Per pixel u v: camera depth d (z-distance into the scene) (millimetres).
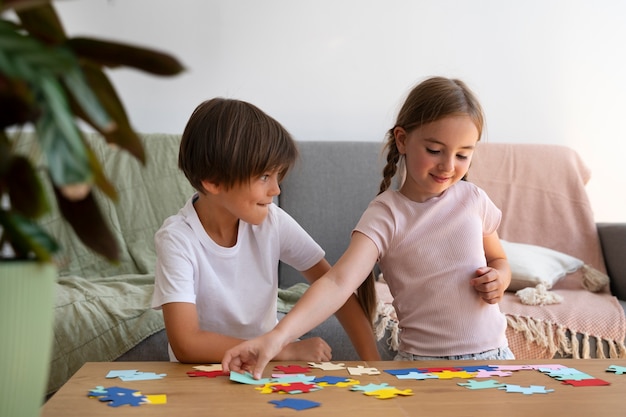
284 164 1258
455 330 1357
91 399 821
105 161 2434
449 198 1439
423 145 1349
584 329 1888
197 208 1371
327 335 1853
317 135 2836
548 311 1946
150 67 567
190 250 1295
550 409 800
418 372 986
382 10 2857
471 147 1358
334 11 2830
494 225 1498
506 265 1483
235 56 2785
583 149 2955
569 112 2945
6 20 535
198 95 2766
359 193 2566
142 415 756
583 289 2314
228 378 938
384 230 1385
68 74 500
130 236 2338
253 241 1409
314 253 1464
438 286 1374
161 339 1787
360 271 1292
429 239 1393
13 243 564
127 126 586
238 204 1251
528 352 1887
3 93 480
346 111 2848
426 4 2875
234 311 1367
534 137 2939
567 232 2545
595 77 2953
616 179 2955
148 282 2137
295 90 2822
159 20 2732
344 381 922
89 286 1964
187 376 948
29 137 1505
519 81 2932
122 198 2377
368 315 1438
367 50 2854
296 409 784
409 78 2873
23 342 551
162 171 2439
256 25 2793
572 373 979
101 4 2695
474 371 994
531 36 2930
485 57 2912
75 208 580
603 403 829
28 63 465
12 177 516
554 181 2637
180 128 2754
